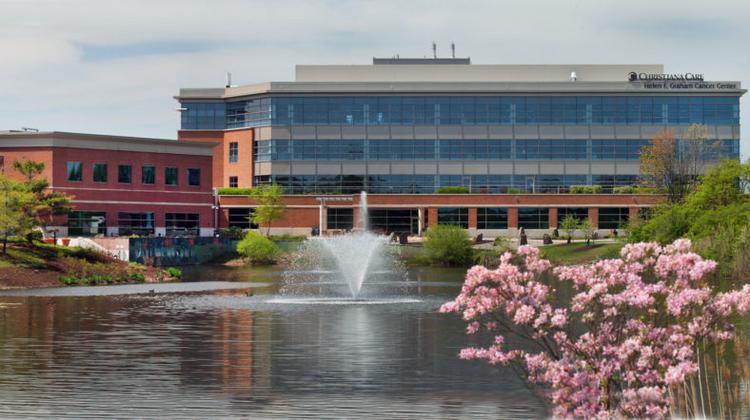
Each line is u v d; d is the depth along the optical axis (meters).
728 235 53.69
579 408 13.20
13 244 60.94
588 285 13.75
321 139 110.94
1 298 45.41
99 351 26.89
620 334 13.60
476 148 110.44
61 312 38.28
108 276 58.59
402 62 124.19
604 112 110.50
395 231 108.81
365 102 110.94
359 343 28.69
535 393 20.16
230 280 61.44
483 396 20.56
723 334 13.36
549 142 110.38
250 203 106.50
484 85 109.69
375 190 110.50
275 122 111.31
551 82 109.88
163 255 77.56
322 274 69.00
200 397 20.42
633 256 13.90
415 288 54.16
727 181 65.00
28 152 81.62
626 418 12.88
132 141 87.06
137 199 87.44
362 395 20.72
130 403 19.75
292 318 36.06
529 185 110.56
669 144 88.19
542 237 101.38
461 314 37.09
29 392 20.84
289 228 107.69
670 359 13.17
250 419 18.41
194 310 39.31
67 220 81.62
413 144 110.50
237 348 27.59
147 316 36.72
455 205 107.25
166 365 24.47
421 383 22.05
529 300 13.57
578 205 106.56
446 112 110.56
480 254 82.94
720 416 18.09
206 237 83.56
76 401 19.92
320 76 116.38
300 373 23.33
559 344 13.73
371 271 73.06
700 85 109.69
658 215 69.50
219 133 115.88
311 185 111.00
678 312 12.79
